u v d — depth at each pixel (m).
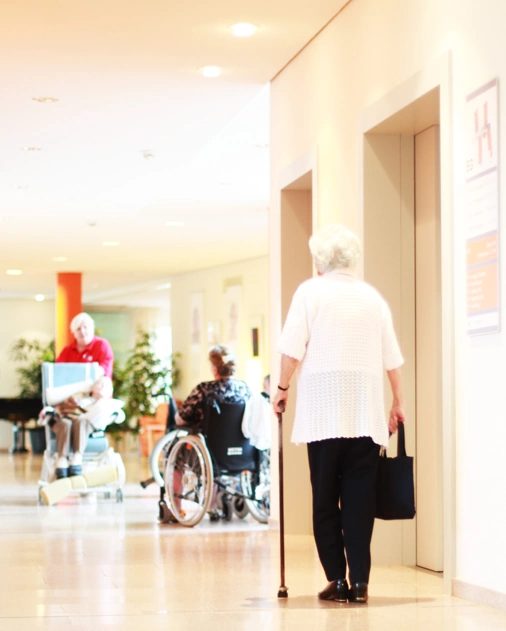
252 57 6.31
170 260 16.22
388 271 5.11
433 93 4.34
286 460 6.54
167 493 7.19
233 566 4.95
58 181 10.01
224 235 13.41
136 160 9.09
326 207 5.77
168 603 3.88
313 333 3.81
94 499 9.45
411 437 5.08
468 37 3.97
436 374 4.89
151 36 5.86
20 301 22.23
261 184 10.15
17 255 15.49
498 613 3.62
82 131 8.05
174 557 5.30
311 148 5.98
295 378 6.57
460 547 4.00
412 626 3.39
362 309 3.83
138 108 7.38
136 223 12.47
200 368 17.83
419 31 4.45
